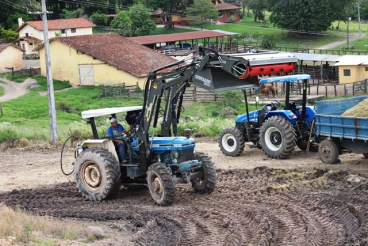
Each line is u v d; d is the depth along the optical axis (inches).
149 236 381.1
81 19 3117.6
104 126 1015.6
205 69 448.5
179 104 492.4
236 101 1657.2
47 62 979.3
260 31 3735.2
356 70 1958.7
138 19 3462.1
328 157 614.2
